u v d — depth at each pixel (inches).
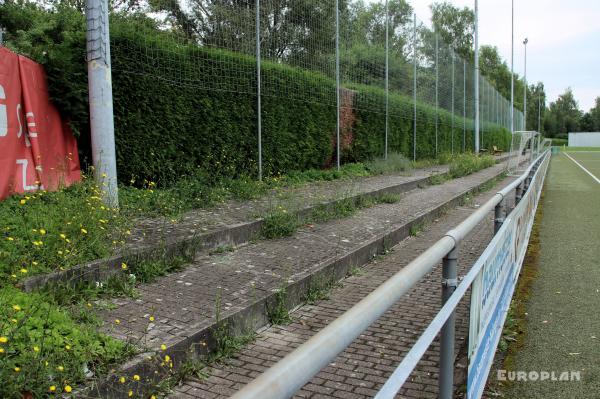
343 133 550.0
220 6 366.6
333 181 475.8
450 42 2608.3
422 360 146.5
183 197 301.7
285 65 444.1
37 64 247.8
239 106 389.4
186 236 222.2
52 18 381.4
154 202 277.7
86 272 168.6
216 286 183.5
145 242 208.7
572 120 4672.7
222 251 233.0
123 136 300.5
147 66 311.9
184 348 135.0
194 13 348.2
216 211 292.0
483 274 114.7
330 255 232.7
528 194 276.7
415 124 729.0
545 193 616.7
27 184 228.8
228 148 378.6
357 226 305.0
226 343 147.9
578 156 1935.3
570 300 206.8
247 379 133.9
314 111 487.5
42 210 203.2
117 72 295.1
